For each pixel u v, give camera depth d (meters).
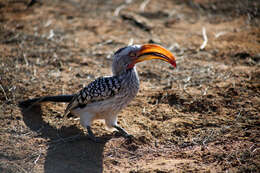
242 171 8.22
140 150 9.38
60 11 20.25
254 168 8.26
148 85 12.91
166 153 9.24
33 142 9.48
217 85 12.66
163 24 18.94
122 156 9.12
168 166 8.41
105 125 10.59
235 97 11.77
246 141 9.45
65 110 10.36
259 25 18.44
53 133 9.97
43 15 19.58
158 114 11.00
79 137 9.84
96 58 15.13
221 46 16.12
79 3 21.52
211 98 11.77
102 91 9.27
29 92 12.04
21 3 21.12
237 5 20.94
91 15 19.88
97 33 17.70
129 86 9.41
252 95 11.87
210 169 8.34
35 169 8.37
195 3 21.48
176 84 12.91
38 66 14.07
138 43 16.56
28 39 16.50
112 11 20.48
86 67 14.28
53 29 17.81
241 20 19.25
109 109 9.54
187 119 10.70
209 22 19.23
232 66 14.23
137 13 20.12
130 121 10.66
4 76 12.78
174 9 20.80
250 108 11.09
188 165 8.45
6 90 11.96
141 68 14.25
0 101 11.39
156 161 8.84
